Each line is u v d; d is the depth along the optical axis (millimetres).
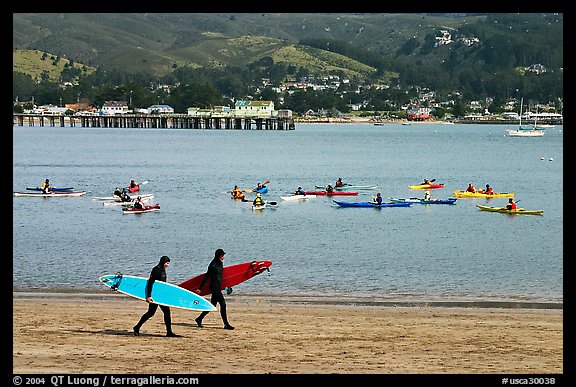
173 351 23766
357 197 87562
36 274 40594
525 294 36125
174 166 132375
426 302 33719
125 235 57094
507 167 137875
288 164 140125
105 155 156625
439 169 132125
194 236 57031
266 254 48750
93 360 22609
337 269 42844
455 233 59281
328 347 24578
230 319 28875
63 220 66000
